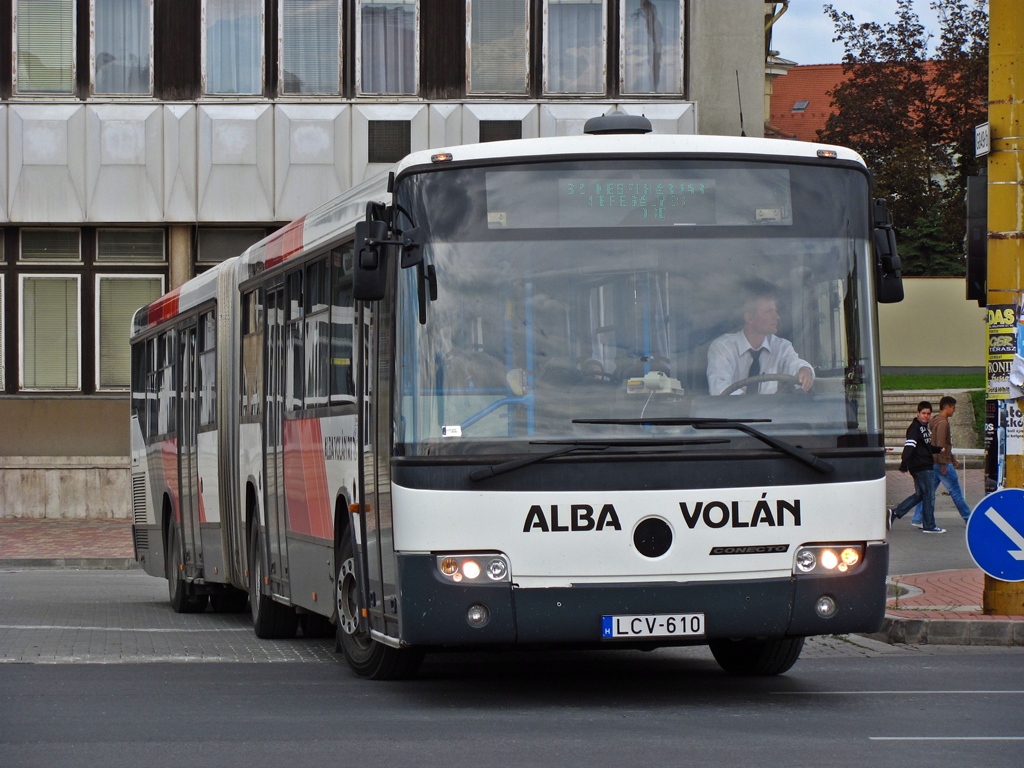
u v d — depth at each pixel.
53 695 12.95
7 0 38.69
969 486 42.28
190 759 9.74
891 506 37.28
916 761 9.45
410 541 11.42
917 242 70.25
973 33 71.50
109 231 39.44
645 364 11.60
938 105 72.31
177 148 38.41
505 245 11.73
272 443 17.17
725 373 11.66
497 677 14.19
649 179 11.88
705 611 11.40
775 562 11.53
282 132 38.25
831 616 11.60
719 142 12.06
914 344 55.84
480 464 11.40
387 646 13.48
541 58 38.50
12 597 25.11
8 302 39.50
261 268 17.94
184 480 22.45
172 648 17.25
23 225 38.97
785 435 11.64
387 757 9.70
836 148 12.27
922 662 15.52
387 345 11.99
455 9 38.47
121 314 39.59
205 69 38.62
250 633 19.36
